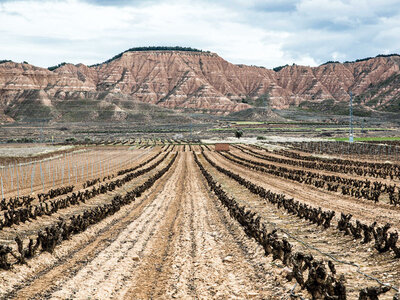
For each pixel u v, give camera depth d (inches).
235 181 2704.2
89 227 1280.8
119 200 1710.1
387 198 1784.0
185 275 791.1
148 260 914.1
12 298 678.5
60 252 976.9
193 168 3740.2
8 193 2204.7
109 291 706.2
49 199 1936.5
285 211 1526.8
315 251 935.7
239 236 1128.8
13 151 5546.3
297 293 651.5
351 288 663.8
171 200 1952.5
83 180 2876.5
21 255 847.7
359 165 3538.4
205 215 1518.2
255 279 746.2
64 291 702.5
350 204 1667.1
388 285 661.3
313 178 2763.3
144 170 3316.9
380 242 881.5
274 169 3523.6
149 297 675.4
